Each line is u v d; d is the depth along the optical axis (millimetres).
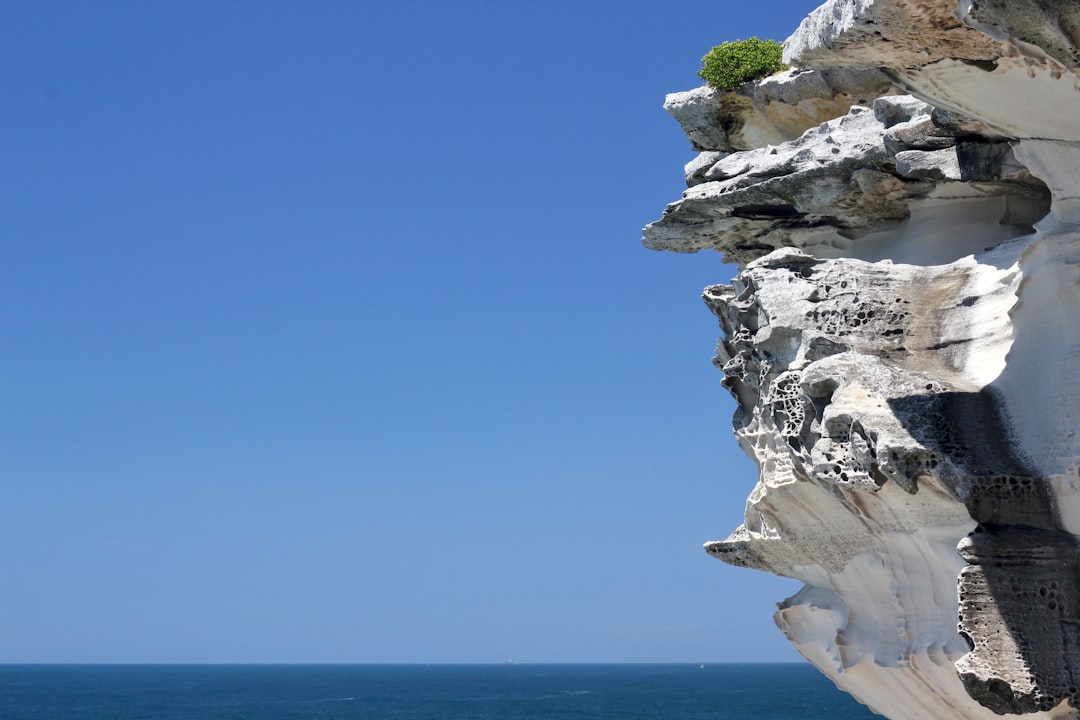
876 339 17078
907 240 18734
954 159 17516
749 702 138375
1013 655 13836
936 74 14352
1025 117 14578
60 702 147250
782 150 19672
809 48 14180
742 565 19375
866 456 15656
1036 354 15133
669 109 22094
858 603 17438
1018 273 16203
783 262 18219
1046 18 12211
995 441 14977
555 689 187250
